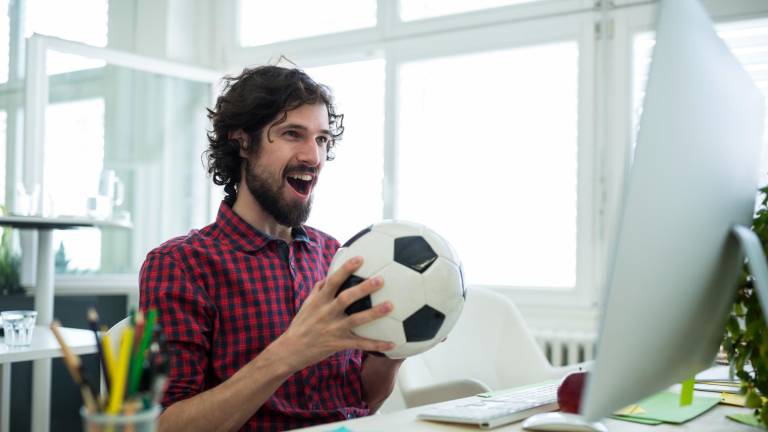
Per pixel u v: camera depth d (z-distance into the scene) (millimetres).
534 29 2945
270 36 3781
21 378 2969
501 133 3027
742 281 842
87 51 3250
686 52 595
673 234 611
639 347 611
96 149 3422
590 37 2822
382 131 3352
